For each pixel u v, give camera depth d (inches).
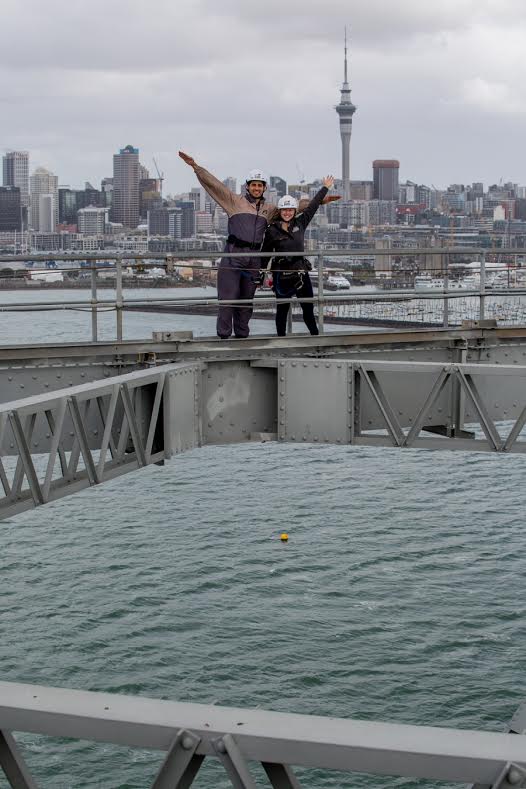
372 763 212.2
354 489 2522.1
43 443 594.9
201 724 219.1
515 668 1487.5
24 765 229.3
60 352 621.3
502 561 1946.4
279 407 650.2
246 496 2458.2
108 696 227.8
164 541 2078.0
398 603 1727.4
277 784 218.8
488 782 209.8
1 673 1487.5
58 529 2153.1
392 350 701.3
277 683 1450.5
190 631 1615.4
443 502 2386.8
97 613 1688.0
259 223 674.2
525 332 726.5
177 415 600.7
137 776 1203.9
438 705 1389.0
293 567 1908.2
